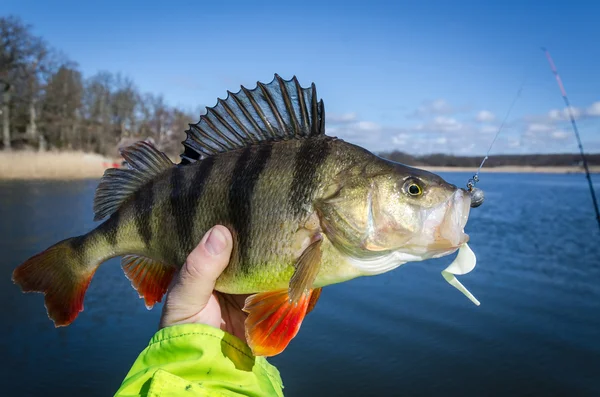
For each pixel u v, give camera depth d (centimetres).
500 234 1730
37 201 2352
